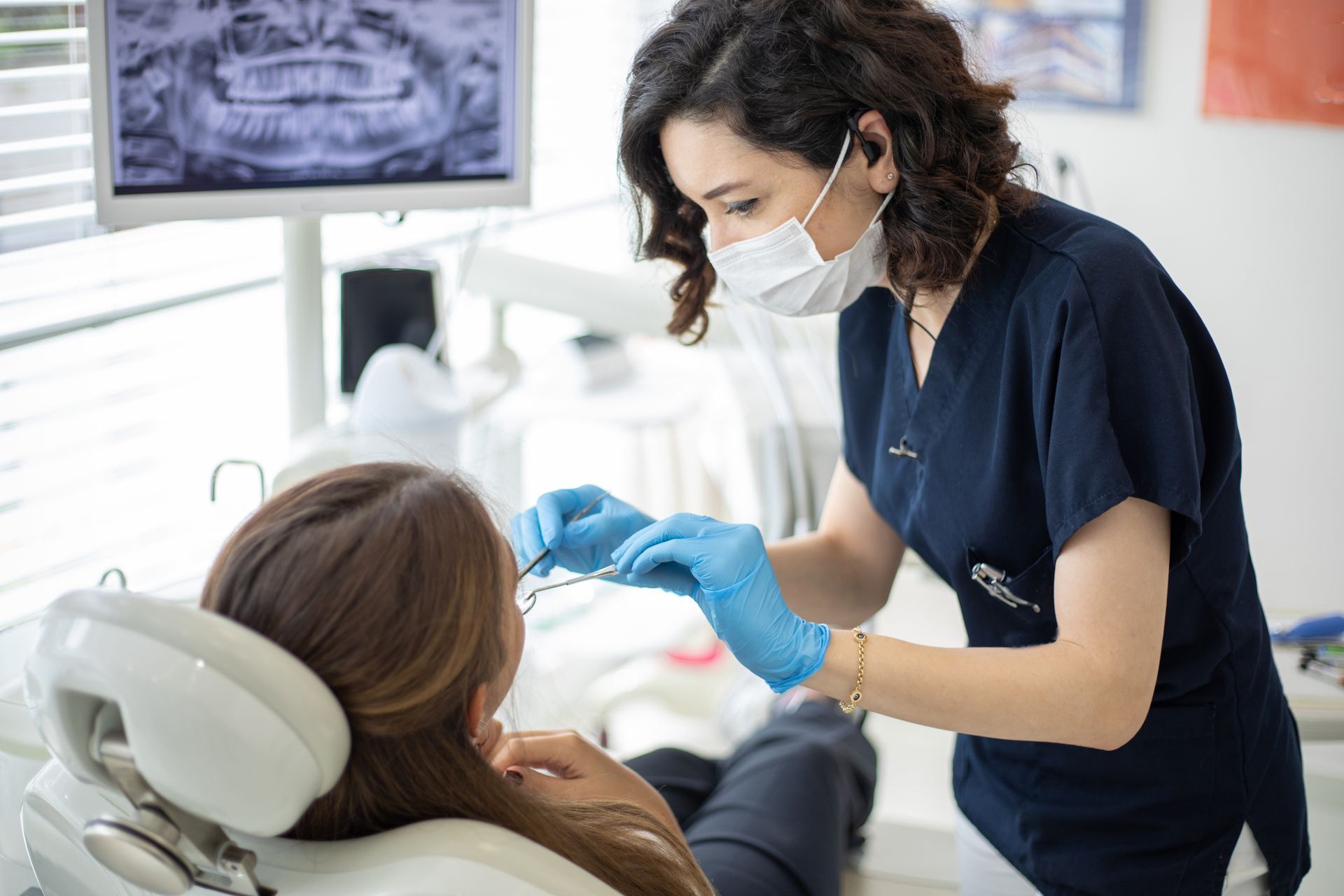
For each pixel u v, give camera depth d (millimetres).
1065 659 874
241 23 1211
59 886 748
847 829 1502
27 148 1363
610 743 2010
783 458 1813
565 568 1153
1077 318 902
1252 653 1050
